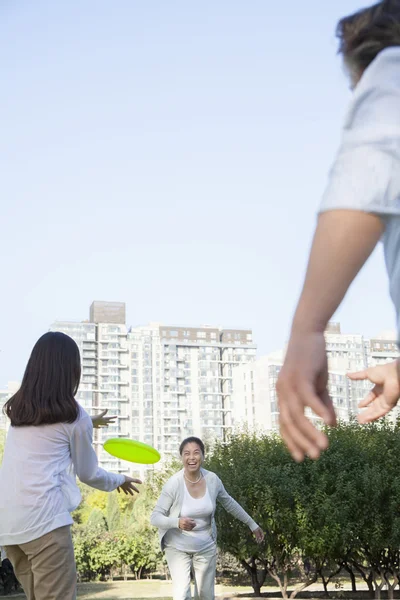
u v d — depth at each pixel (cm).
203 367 14238
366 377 98
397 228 74
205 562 639
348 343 13175
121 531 2562
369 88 68
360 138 66
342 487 1290
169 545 634
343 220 63
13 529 325
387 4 76
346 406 11100
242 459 1426
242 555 1331
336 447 1353
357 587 1792
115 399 13550
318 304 64
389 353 13450
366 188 63
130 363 13875
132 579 2481
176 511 638
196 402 14012
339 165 66
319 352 65
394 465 1338
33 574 331
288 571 1360
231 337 14688
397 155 64
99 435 13238
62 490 338
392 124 65
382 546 1289
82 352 13612
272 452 1433
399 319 77
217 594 1486
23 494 325
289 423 66
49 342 349
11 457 333
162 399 13825
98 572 2470
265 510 1300
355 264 64
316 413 64
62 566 325
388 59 69
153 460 530
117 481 370
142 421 13612
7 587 1658
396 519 1262
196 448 650
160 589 1964
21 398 340
